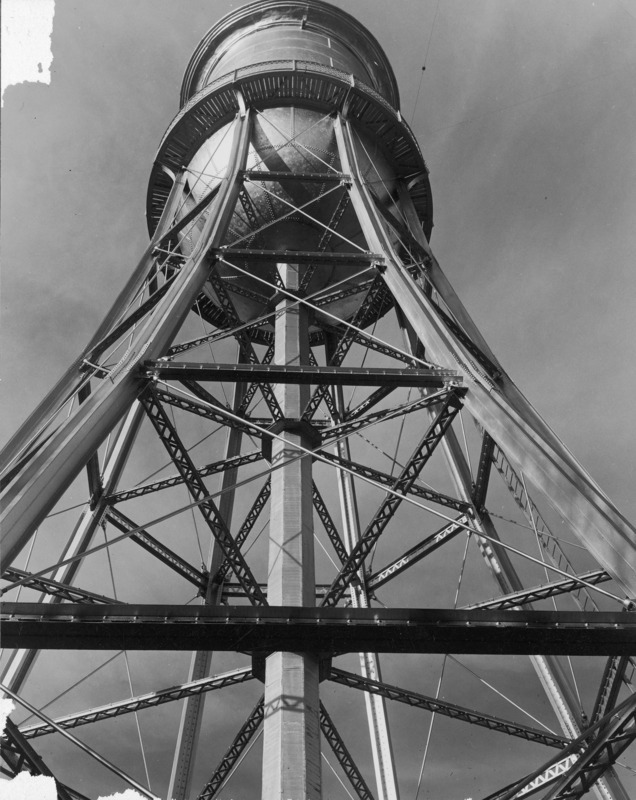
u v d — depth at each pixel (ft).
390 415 37.42
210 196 58.75
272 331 76.79
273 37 74.08
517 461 32.76
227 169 55.88
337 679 37.50
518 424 33.71
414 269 59.11
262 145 61.87
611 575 27.63
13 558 25.23
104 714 35.63
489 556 50.52
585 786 26.66
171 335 40.70
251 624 24.25
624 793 37.86
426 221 72.49
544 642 24.77
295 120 62.80
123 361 37.19
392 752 46.26
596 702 33.09
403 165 69.31
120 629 23.98
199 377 36.83
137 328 48.26
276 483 44.47
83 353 45.57
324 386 49.78
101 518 53.57
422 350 59.21
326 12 77.61
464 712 38.83
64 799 28.04
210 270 47.32
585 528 28.96
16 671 42.50
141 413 59.72
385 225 55.83
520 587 48.65
